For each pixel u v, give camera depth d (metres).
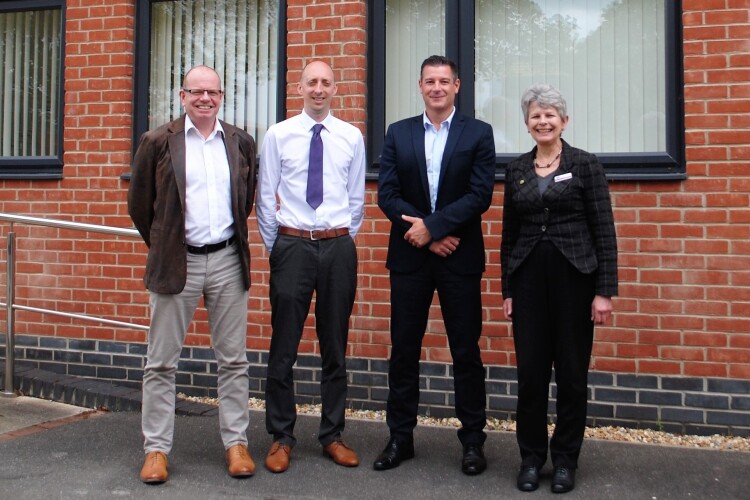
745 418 4.41
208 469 3.87
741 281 4.41
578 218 3.60
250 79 5.59
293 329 3.92
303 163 3.91
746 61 4.41
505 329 4.77
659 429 4.52
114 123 5.50
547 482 3.72
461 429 3.96
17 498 3.47
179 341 3.80
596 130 4.89
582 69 4.93
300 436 4.43
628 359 4.57
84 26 5.57
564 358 3.60
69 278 5.55
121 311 5.45
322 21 5.06
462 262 3.84
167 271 3.67
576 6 4.94
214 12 5.66
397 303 3.93
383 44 5.12
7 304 5.26
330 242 3.90
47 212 5.61
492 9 5.07
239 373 3.91
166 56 5.72
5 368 5.33
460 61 5.03
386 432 4.52
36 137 5.90
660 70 4.79
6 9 5.89
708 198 4.46
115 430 4.51
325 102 3.89
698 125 4.48
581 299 3.59
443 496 3.54
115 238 5.47
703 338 4.47
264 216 3.99
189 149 3.73
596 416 4.62
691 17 4.50
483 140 3.85
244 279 3.87
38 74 5.90
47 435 4.41
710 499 3.52
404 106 5.19
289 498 3.50
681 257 4.50
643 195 4.56
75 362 5.54
